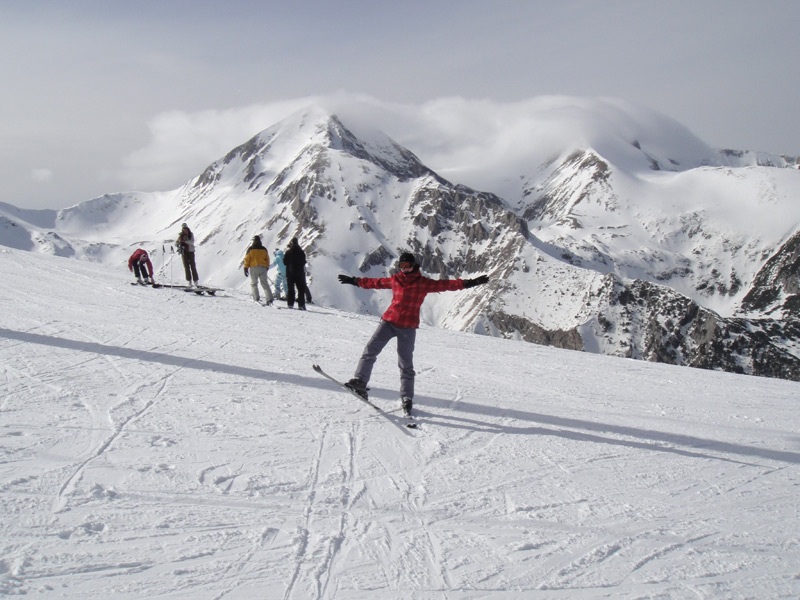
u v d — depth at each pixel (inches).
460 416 255.3
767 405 329.4
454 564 136.0
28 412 214.5
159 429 207.2
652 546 149.4
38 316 430.6
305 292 662.5
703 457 222.5
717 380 406.3
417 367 362.6
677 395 339.9
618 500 176.6
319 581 125.3
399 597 122.0
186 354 334.6
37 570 120.0
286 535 143.0
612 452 220.4
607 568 137.9
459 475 188.4
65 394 240.4
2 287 572.4
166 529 140.6
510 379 346.0
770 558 146.3
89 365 293.1
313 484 173.3
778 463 221.5
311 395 267.0
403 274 248.4
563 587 129.5
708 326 5319.9
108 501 151.3
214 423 218.2
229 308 575.8
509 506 168.1
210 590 118.9
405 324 245.3
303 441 208.4
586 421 261.7
